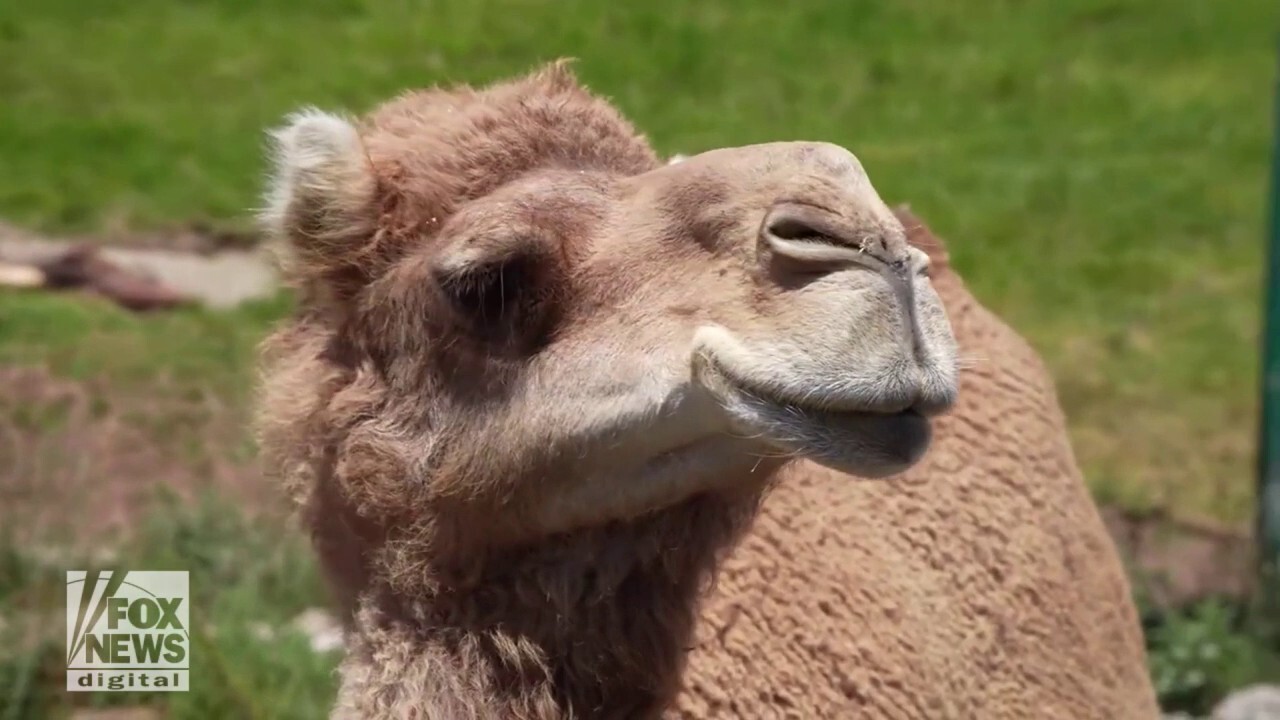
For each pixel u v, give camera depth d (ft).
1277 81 38.42
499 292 14.80
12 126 68.54
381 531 15.70
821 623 17.56
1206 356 52.95
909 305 12.70
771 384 12.85
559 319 14.65
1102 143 75.51
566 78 16.60
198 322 47.85
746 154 14.06
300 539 33.40
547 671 15.20
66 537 33.88
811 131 73.72
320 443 15.96
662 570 15.29
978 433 20.36
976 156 72.90
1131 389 50.03
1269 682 33.83
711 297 13.62
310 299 16.35
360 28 84.69
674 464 14.34
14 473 36.83
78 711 28.50
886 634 17.93
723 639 16.93
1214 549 38.99
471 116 15.93
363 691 15.80
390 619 15.76
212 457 38.32
